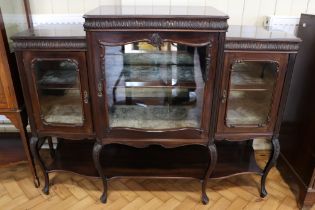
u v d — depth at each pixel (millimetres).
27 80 1301
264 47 1206
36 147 1486
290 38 1208
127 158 1688
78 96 1375
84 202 1590
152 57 1294
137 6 1521
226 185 1733
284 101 1331
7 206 1551
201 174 1561
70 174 1820
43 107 1400
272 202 1599
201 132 1365
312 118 1433
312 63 1430
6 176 1797
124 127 1369
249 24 1721
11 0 1454
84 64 1243
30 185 1721
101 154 1718
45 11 1688
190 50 1233
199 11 1299
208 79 1232
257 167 1622
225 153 1743
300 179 1551
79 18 1682
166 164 1641
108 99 1320
